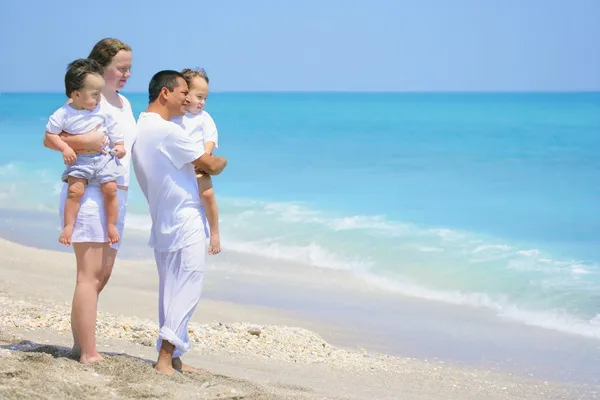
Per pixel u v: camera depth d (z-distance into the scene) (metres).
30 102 178.62
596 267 21.44
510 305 18.41
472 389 12.19
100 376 7.93
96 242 8.12
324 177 42.41
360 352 14.42
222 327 14.36
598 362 14.30
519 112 118.75
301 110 142.12
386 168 46.38
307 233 26.47
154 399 7.49
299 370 11.78
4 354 8.18
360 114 120.38
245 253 24.16
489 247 24.08
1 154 50.94
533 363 14.20
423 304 18.62
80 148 7.91
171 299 8.40
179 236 8.34
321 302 18.58
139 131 8.34
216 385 8.20
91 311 8.27
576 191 36.19
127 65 8.48
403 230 26.81
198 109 9.22
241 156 54.34
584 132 69.81
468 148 57.75
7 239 25.03
